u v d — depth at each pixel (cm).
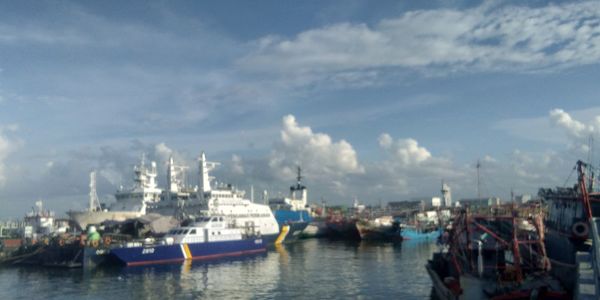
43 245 6781
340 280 5059
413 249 8562
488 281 3027
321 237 11912
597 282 2322
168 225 7862
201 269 6103
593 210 3316
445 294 3438
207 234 7244
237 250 7581
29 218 9900
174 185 9425
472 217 3438
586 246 3266
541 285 2902
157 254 6544
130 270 6028
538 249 3284
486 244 3469
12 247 7056
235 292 4538
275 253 8006
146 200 9369
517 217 3491
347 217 13900
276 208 12838
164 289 4750
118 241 6881
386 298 4119
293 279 5203
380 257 7200
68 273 5841
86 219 8594
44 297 4447
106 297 4409
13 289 4853
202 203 8494
